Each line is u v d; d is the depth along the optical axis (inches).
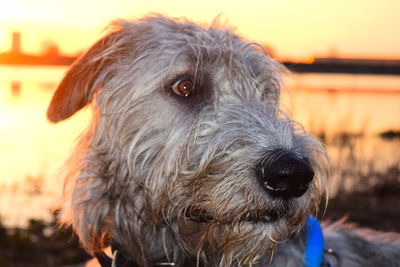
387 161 103.3
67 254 56.3
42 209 72.0
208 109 25.1
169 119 25.1
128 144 25.5
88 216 26.2
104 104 27.1
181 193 24.2
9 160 107.0
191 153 24.3
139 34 28.1
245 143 23.0
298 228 23.6
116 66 27.5
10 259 54.7
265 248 23.3
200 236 24.4
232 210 22.5
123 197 25.7
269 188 21.9
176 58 25.9
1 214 70.0
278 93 28.5
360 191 82.8
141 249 25.8
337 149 107.8
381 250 28.7
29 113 189.2
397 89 503.5
